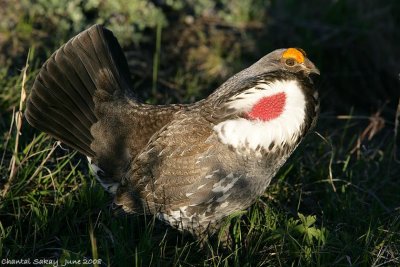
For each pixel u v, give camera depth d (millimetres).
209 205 8836
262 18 15844
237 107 8625
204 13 15633
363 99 15273
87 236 8992
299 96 8867
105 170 9492
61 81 9414
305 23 15875
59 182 9859
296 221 9148
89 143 9477
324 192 10781
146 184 8984
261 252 9117
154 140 9023
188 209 8914
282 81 8773
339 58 15633
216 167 8641
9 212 9328
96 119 9453
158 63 13820
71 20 13602
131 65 13492
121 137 9367
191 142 8742
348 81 15352
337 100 15008
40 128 9320
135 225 9422
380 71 15688
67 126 9430
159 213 9133
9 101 11250
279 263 8781
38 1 13656
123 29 13719
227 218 8992
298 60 8961
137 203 9125
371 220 9805
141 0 13969
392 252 9062
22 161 9469
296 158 10930
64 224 9289
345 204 10219
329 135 12664
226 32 15250
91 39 9703
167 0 14555
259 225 9406
